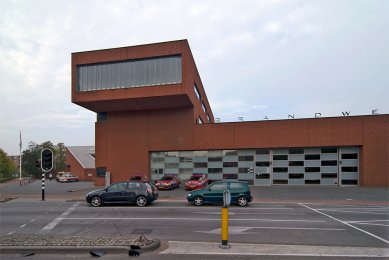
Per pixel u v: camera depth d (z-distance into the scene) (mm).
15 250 7512
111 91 30391
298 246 8094
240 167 31141
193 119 32344
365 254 7332
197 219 12594
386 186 28188
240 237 9234
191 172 32125
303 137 29766
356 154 29266
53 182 54781
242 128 31062
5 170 83000
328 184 29438
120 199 17562
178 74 29297
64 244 7824
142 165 33031
